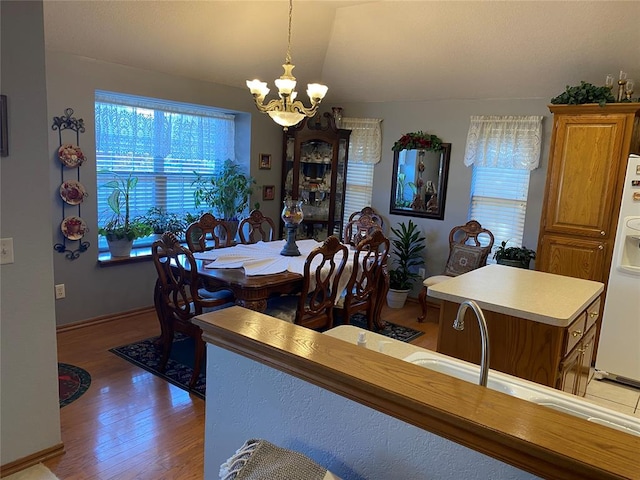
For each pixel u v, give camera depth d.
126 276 4.43
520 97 4.60
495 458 0.92
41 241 2.20
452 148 5.05
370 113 5.61
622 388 3.53
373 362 1.17
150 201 4.88
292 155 5.67
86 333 4.00
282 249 3.96
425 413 0.99
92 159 4.02
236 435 1.42
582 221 3.83
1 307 2.10
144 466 2.32
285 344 1.26
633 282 3.49
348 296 3.77
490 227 4.97
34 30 2.06
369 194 5.73
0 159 2.02
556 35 3.76
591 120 3.72
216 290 3.30
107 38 3.75
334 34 4.64
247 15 4.02
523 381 1.59
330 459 1.21
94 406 2.85
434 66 4.58
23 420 2.24
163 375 3.29
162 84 4.43
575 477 0.83
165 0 3.58
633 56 3.68
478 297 2.41
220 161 5.44
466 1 3.72
